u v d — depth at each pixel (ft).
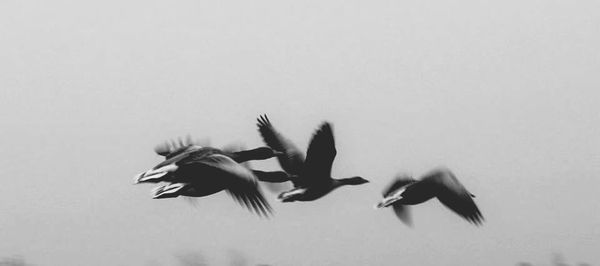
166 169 40.83
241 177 38.83
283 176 51.80
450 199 46.73
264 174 51.49
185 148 45.29
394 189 50.62
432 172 47.80
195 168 39.86
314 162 52.70
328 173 52.80
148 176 40.86
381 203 49.96
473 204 45.70
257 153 50.96
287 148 52.85
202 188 39.34
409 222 48.44
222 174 39.32
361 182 52.75
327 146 52.65
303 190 51.90
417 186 48.44
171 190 39.91
